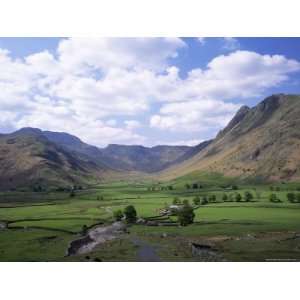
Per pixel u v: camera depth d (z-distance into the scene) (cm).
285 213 15812
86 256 9150
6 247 10406
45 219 16175
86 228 14012
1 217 16900
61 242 11181
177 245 10506
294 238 10806
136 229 13838
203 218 15200
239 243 10319
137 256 9181
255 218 14588
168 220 15738
